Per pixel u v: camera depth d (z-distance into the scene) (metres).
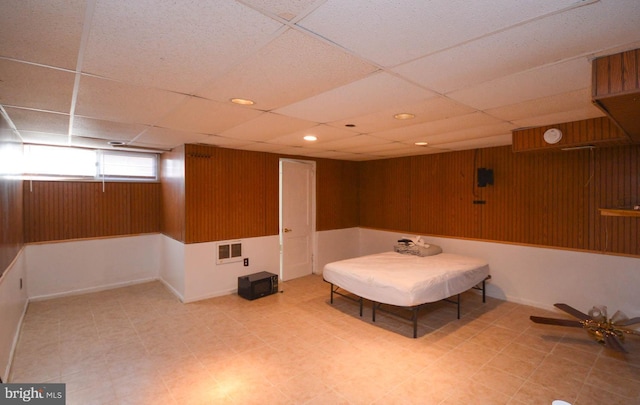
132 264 5.34
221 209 4.78
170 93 2.20
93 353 3.07
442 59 1.69
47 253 4.59
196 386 2.56
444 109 2.65
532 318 3.42
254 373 2.75
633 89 1.56
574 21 1.31
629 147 3.55
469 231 5.00
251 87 2.10
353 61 1.71
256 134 3.72
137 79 1.93
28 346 3.20
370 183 6.53
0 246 2.68
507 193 4.56
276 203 5.46
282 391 2.50
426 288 3.46
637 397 2.41
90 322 3.80
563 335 3.47
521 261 4.42
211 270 4.69
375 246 6.38
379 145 4.58
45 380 2.63
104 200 5.07
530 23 1.33
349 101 2.42
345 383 2.60
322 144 4.47
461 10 1.22
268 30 1.37
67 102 2.38
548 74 1.90
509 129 3.46
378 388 2.54
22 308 3.91
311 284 5.42
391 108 2.62
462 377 2.68
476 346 3.23
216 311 4.18
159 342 3.31
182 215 4.51
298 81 2.00
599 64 1.67
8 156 3.03
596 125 2.98
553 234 4.14
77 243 4.83
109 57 1.63
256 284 4.66
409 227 5.84
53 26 1.31
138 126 3.25
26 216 4.42
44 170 4.57
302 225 5.88
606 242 3.73
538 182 4.26
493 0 1.16
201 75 1.88
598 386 2.54
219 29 1.36
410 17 1.27
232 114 2.79
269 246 5.37
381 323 3.81
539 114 2.82
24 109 2.57
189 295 4.50
